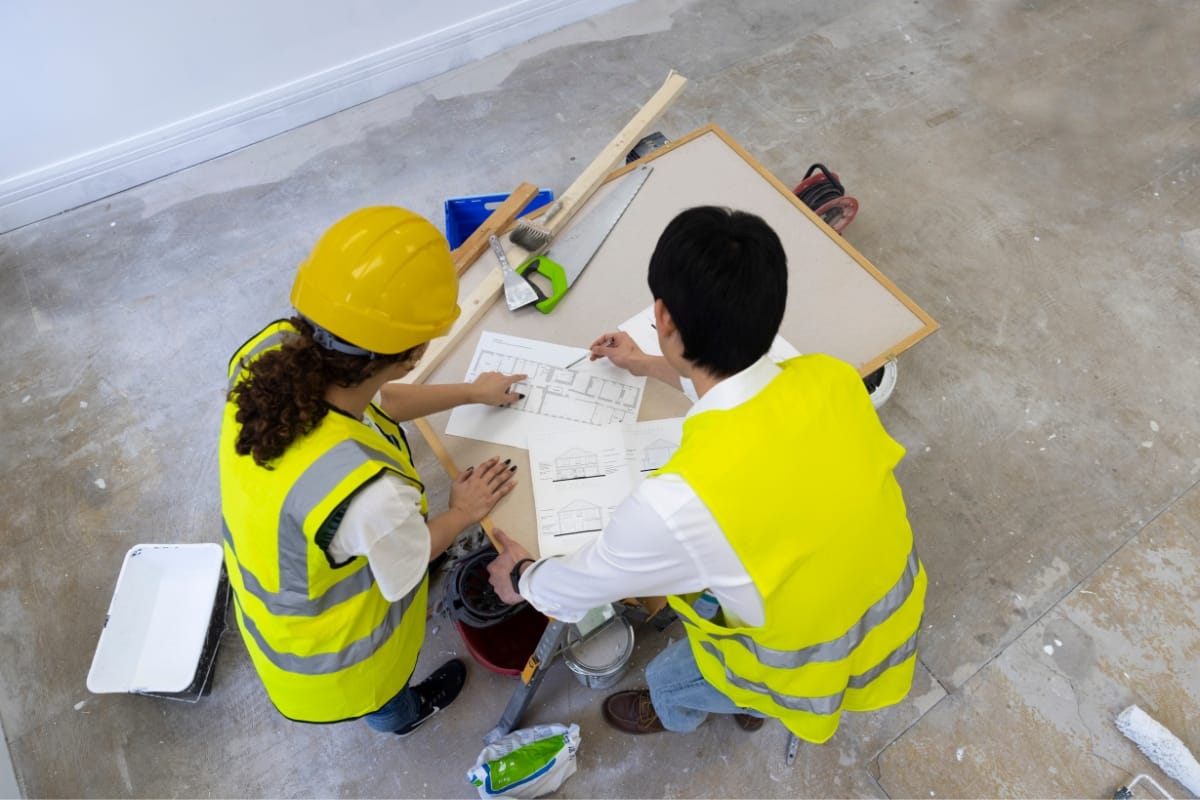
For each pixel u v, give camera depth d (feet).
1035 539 6.43
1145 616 6.08
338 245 2.93
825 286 4.57
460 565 5.20
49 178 8.16
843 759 5.57
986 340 7.47
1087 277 7.84
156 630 5.93
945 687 5.83
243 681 5.90
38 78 7.30
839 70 9.59
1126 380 7.20
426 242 3.03
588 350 4.38
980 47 9.78
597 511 3.79
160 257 8.18
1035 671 5.88
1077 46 9.77
